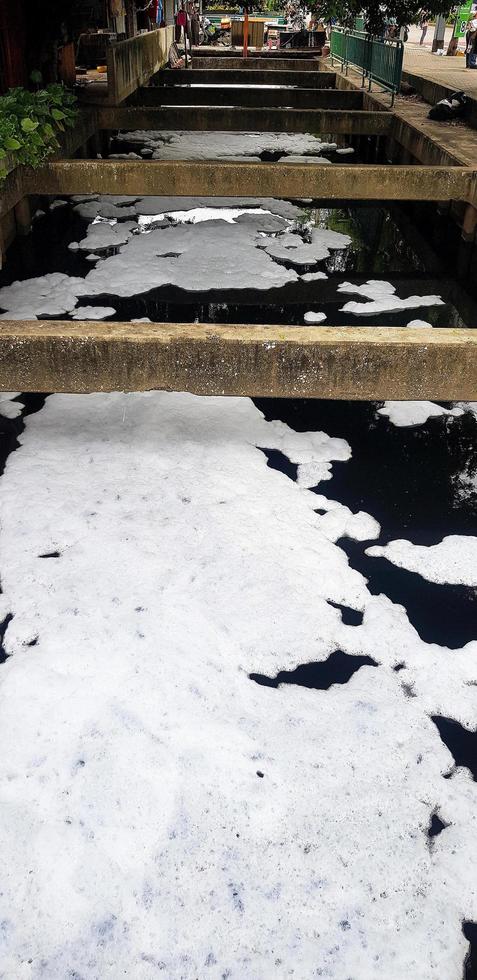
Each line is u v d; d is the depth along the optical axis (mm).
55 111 7574
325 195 7664
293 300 7543
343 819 2588
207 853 2463
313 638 3342
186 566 3688
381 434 5258
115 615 3355
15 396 5457
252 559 3773
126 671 3078
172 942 2248
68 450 4730
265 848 2488
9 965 2186
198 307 7250
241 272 8133
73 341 3445
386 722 2953
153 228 9711
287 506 4266
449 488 4660
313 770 2738
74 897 2338
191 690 3020
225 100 13906
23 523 3986
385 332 3568
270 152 14406
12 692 2969
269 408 5508
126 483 4375
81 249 8820
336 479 4684
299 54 23375
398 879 2424
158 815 2557
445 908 2361
